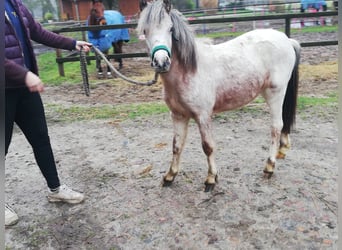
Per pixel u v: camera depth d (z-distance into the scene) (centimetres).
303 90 538
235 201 257
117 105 527
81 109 517
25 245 225
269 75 278
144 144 379
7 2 199
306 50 888
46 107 534
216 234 222
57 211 261
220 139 377
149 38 228
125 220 245
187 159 334
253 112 457
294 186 272
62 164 342
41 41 237
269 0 1900
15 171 334
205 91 249
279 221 231
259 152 339
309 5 1331
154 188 284
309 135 373
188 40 233
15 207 270
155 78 253
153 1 232
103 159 348
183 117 269
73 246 222
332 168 298
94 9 707
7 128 215
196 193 272
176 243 217
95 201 271
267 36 278
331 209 240
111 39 705
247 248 208
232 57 262
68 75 755
